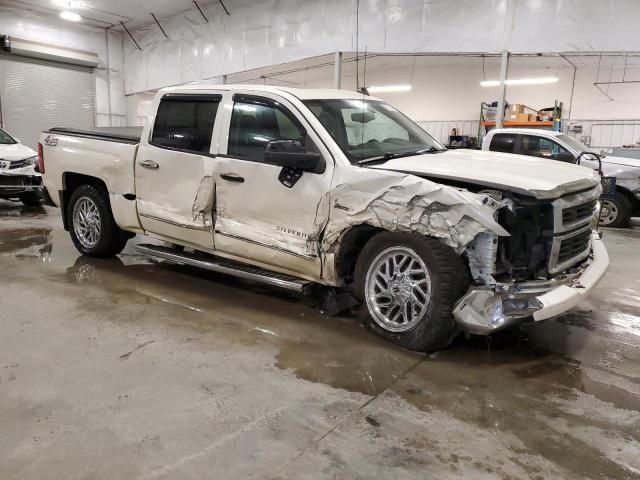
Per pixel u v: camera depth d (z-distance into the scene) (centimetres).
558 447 229
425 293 316
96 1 1248
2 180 829
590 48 829
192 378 286
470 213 283
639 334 373
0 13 1323
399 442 230
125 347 325
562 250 318
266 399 265
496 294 288
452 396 273
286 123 370
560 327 384
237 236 390
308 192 348
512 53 886
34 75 1418
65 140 525
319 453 220
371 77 1666
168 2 1228
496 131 905
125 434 232
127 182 468
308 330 360
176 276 487
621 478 208
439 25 903
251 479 203
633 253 657
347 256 355
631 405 269
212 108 412
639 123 1380
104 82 1558
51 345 326
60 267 510
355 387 280
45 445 223
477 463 216
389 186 313
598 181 364
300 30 1052
